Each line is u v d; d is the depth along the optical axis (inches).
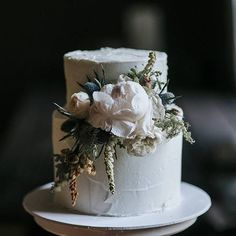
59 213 50.4
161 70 50.9
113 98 45.8
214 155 96.7
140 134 46.2
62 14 176.4
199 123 120.7
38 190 55.1
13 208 84.9
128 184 49.6
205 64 170.2
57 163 48.4
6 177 92.8
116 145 48.3
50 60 177.9
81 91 49.2
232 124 120.1
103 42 175.6
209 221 75.6
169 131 48.1
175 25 174.2
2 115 178.7
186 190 54.6
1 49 176.9
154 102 47.3
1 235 84.7
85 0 176.1
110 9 175.9
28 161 100.0
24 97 164.2
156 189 50.4
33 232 83.7
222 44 165.9
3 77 177.9
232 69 156.6
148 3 175.6
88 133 46.9
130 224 48.2
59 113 51.7
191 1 173.3
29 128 125.1
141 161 49.5
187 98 147.9
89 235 48.5
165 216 49.7
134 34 172.4
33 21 176.4
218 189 85.1
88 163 46.6
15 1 175.3
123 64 49.4
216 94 154.6
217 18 169.0
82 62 50.2
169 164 50.9
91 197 49.9
